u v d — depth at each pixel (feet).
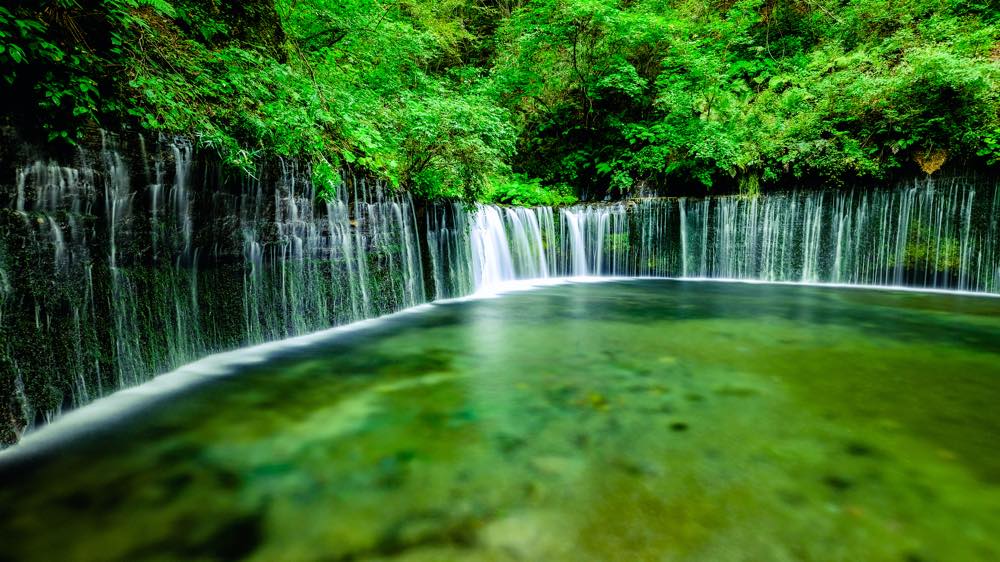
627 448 10.73
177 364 14.58
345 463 10.03
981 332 21.91
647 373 16.03
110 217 12.37
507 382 15.10
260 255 17.43
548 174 51.60
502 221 37.55
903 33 40.86
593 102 52.39
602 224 44.34
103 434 10.91
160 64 15.05
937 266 33.86
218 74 17.04
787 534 7.76
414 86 35.06
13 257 10.00
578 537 7.72
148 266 13.52
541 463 10.04
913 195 34.24
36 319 10.52
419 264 27.45
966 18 40.22
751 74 51.78
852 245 36.65
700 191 42.65
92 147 11.89
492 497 8.82
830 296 32.53
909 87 33.78
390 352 18.34
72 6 11.89
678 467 9.85
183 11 16.93
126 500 8.59
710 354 18.42
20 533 7.66
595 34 46.88
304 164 19.04
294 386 14.40
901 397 13.75
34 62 10.67
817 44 50.49
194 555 7.30
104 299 12.28
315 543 7.61
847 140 36.22
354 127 21.86
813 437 11.18
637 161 45.39
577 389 14.49
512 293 33.94
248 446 10.69
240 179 16.34
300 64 23.52
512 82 51.11
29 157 10.52
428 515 8.30
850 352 18.65
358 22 29.81
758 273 40.19
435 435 11.38
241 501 8.65
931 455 10.31
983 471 9.64
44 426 10.78
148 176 13.39
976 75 31.04
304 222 19.25
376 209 23.54
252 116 16.40
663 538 7.68
